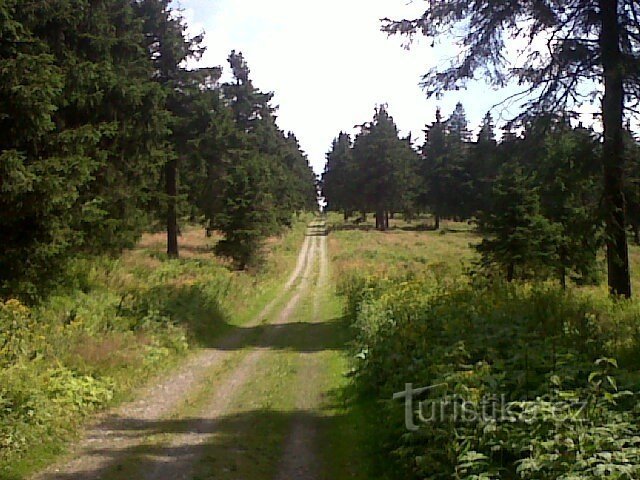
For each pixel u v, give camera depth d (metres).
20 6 14.62
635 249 40.94
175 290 19.89
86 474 7.39
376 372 10.45
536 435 5.27
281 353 15.79
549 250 20.91
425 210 94.69
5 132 13.57
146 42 32.19
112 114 20.34
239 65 56.38
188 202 37.97
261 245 35.81
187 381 12.68
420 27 13.62
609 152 12.23
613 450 4.79
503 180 21.11
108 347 12.90
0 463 7.42
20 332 11.43
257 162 38.75
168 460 7.92
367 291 19.19
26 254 14.60
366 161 80.00
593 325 9.26
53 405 9.30
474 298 11.73
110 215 22.55
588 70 12.56
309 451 8.34
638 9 12.24
